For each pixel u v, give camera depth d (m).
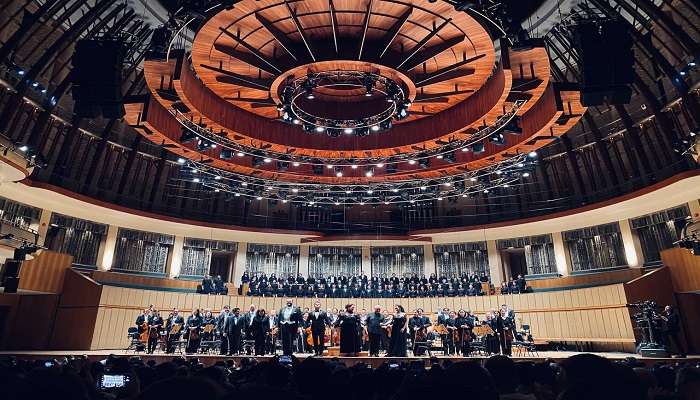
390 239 30.80
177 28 13.05
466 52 14.62
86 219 26.05
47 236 24.06
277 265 32.22
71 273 23.52
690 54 19.11
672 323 18.12
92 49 13.25
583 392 2.55
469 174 23.23
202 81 16.03
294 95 15.60
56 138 23.69
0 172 16.56
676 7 20.67
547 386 4.72
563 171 28.20
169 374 6.40
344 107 18.38
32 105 21.56
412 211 33.41
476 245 31.31
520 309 25.66
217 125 17.16
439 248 32.16
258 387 1.43
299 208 33.84
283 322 17.02
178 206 29.58
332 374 4.49
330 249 33.00
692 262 21.45
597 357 3.11
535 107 17.19
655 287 22.11
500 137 17.97
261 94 16.95
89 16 19.77
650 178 23.84
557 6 20.48
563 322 24.14
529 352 21.56
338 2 12.77
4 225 16.02
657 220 24.11
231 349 17.39
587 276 25.56
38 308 22.97
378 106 18.05
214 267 32.84
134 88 23.86
